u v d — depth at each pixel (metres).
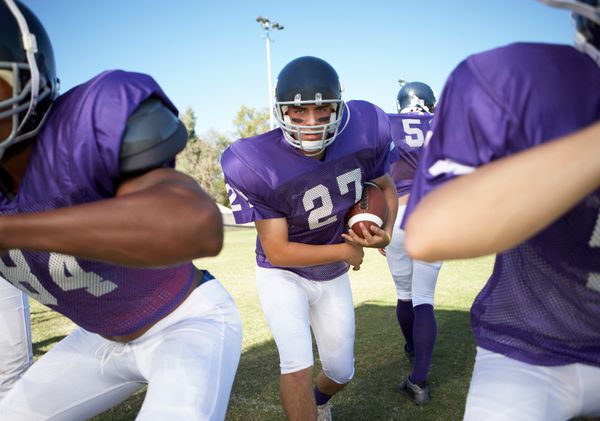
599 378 1.06
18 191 1.16
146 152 1.05
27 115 1.04
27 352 2.15
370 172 2.24
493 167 0.69
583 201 0.90
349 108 2.24
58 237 0.88
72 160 1.08
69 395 1.42
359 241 2.12
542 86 0.86
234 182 2.07
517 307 1.12
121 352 1.40
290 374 1.93
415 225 0.74
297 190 2.06
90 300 1.28
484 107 0.86
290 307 2.07
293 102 1.91
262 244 2.12
